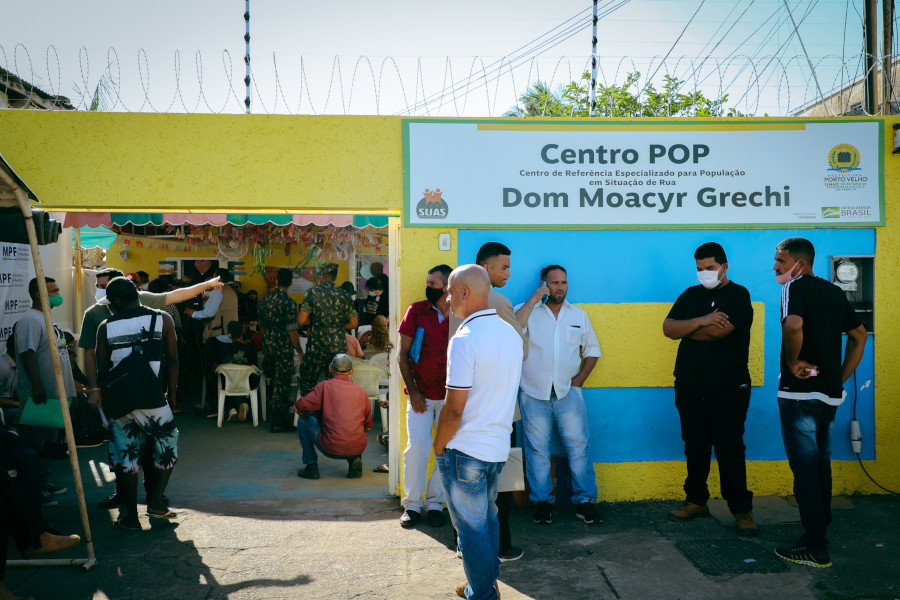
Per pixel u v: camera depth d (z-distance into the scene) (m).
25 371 4.86
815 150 5.36
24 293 6.57
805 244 4.23
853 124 5.38
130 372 4.56
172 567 4.09
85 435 7.00
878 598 3.67
